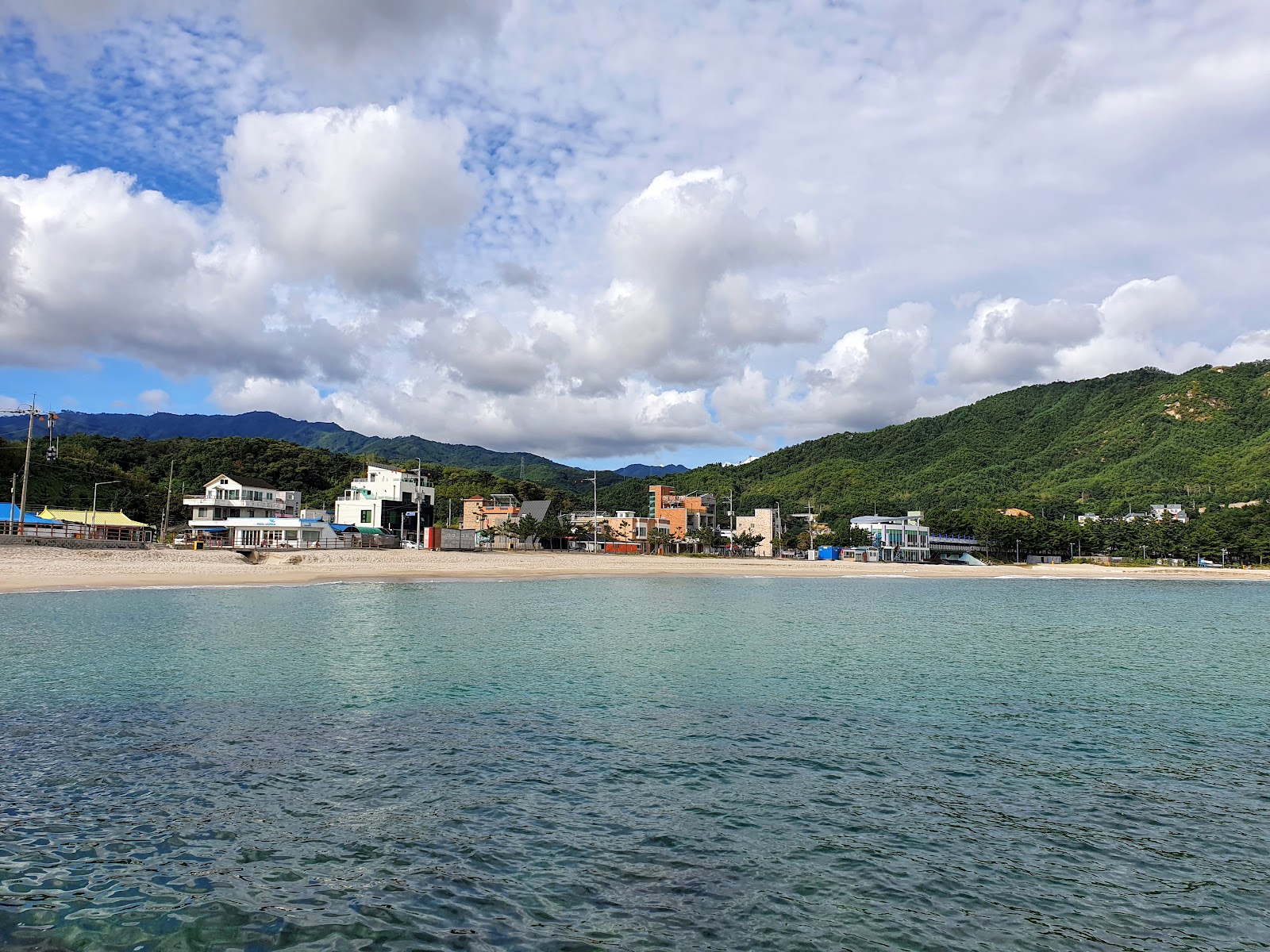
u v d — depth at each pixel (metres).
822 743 18.89
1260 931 10.60
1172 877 12.13
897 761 17.66
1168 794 15.83
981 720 21.62
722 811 14.41
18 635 32.25
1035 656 33.78
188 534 101.50
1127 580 120.81
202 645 30.91
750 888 11.45
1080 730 20.77
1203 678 28.89
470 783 15.55
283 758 16.77
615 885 11.45
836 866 12.26
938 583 97.88
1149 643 39.66
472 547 119.81
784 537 168.25
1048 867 12.40
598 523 161.75
